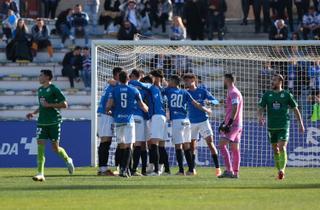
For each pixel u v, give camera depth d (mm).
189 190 47500
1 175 64125
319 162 79812
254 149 80625
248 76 85625
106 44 77250
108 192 46312
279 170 59062
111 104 60438
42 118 58188
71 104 99125
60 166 78188
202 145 78438
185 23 102750
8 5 107812
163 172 67062
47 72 57969
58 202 41031
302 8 106562
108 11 108438
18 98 100688
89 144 78625
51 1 111500
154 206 39062
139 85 64312
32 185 51938
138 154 64000
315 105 80375
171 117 64875
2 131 79000
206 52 82812
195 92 65750
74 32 105562
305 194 45094
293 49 85500
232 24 110938
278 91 60281
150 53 80062
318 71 82312
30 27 109938
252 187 49906
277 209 37844
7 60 103750
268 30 108625
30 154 79000
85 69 99562
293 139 80000
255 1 107688
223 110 83125
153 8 106688
